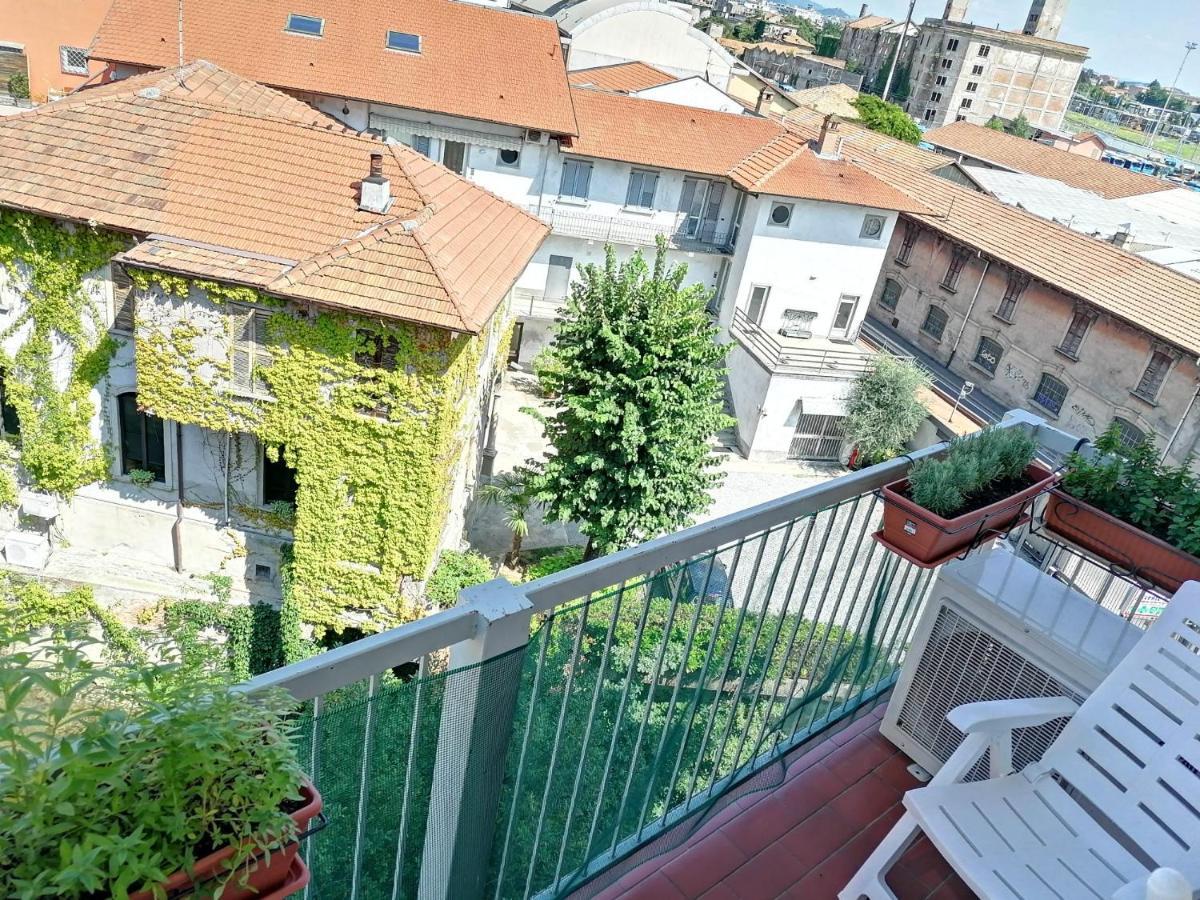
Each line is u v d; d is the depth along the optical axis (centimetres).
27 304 1489
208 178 1463
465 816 276
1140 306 2478
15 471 1631
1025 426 466
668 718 342
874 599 428
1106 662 371
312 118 1928
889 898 345
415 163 1636
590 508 1742
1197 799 317
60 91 3122
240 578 1645
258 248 1383
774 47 9950
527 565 1983
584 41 4519
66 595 1611
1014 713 343
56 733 151
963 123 5303
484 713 257
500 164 2619
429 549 1543
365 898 271
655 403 1616
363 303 1320
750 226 2667
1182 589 338
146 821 153
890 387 2486
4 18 2988
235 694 177
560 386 1719
